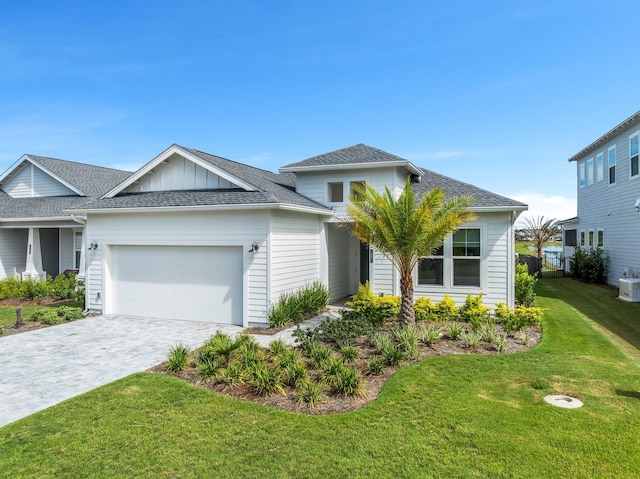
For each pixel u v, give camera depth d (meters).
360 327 9.54
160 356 8.55
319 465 4.38
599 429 5.09
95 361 8.22
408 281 9.75
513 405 5.82
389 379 6.89
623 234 17.95
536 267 23.94
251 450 4.69
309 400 5.97
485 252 12.81
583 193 23.50
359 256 16.62
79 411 5.75
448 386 6.55
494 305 12.74
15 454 4.66
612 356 8.21
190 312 12.12
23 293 16.62
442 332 9.91
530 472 4.22
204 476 4.21
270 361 7.68
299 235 12.60
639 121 16.39
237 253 11.57
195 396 6.23
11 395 6.49
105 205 12.81
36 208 18.53
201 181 12.91
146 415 5.60
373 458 4.50
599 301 15.14
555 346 8.93
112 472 4.30
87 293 13.30
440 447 4.71
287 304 11.33
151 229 12.41
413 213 9.40
